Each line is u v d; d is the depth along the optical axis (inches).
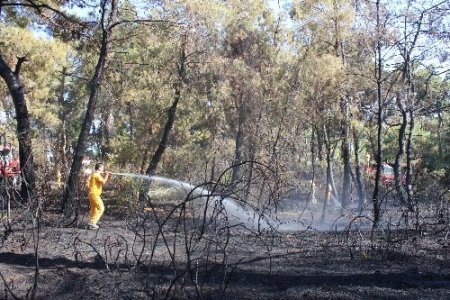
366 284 283.7
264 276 295.3
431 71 874.8
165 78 796.0
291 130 879.7
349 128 943.0
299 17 858.8
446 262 349.7
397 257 362.6
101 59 665.0
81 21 724.0
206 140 949.8
